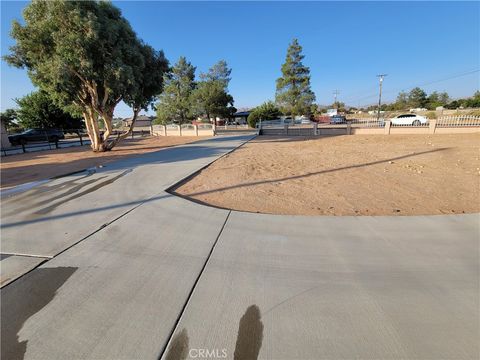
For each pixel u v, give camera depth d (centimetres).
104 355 197
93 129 1505
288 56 4925
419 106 7950
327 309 237
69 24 1123
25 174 927
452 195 562
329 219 438
